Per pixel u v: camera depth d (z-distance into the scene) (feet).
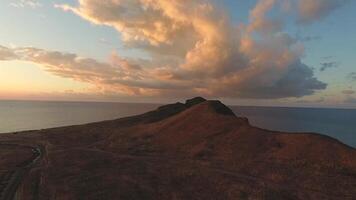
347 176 144.97
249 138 206.80
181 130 249.75
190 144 217.77
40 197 126.11
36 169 170.30
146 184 142.41
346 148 170.60
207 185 140.77
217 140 214.69
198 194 130.31
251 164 168.96
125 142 244.42
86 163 181.16
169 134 248.11
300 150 176.96
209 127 241.55
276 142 194.70
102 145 242.37
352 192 128.67
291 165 162.50
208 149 202.49
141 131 274.77
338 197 125.18
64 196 125.90
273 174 152.56
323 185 136.77
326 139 184.24
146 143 236.84
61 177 152.97
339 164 156.66
